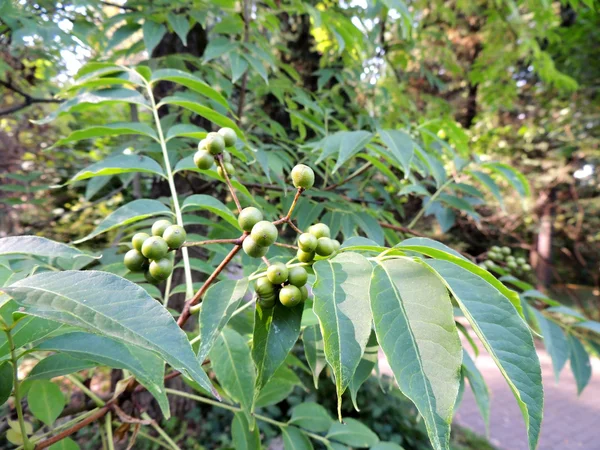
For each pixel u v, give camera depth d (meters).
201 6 0.42
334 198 0.41
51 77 0.61
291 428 0.29
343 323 0.13
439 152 0.50
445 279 0.14
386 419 0.95
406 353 0.12
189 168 0.25
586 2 0.77
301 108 0.72
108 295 0.12
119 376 0.52
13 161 0.78
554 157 1.78
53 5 0.40
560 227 1.88
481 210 1.26
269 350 0.17
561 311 0.30
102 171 0.23
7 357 0.16
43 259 0.29
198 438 0.78
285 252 0.33
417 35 0.83
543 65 1.03
